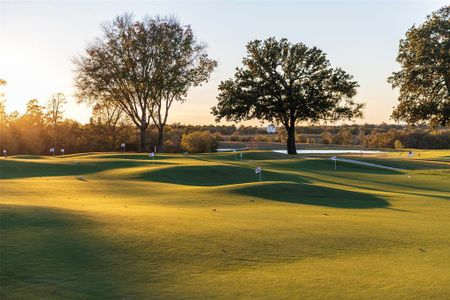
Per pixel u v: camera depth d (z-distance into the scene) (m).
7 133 60.66
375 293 5.63
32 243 7.53
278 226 9.98
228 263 6.96
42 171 27.31
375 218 11.92
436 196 18.89
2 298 5.25
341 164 40.66
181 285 5.89
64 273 6.20
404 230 10.00
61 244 7.58
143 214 10.88
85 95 51.41
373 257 7.52
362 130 117.88
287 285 5.94
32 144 61.69
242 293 5.61
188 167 26.89
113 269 6.47
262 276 6.34
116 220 9.78
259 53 54.53
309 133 128.62
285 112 54.78
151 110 54.69
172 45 50.12
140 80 50.47
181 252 7.46
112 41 49.84
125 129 65.69
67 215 9.95
